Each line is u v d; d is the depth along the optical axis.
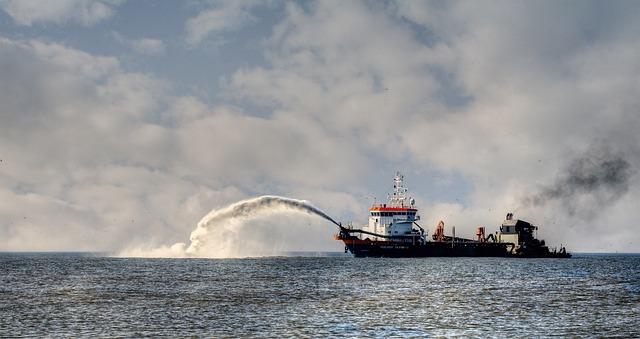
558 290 115.00
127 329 68.19
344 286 118.62
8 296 99.69
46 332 66.44
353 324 72.06
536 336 66.06
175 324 71.38
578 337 65.62
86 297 98.00
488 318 77.38
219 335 65.06
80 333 65.94
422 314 80.19
